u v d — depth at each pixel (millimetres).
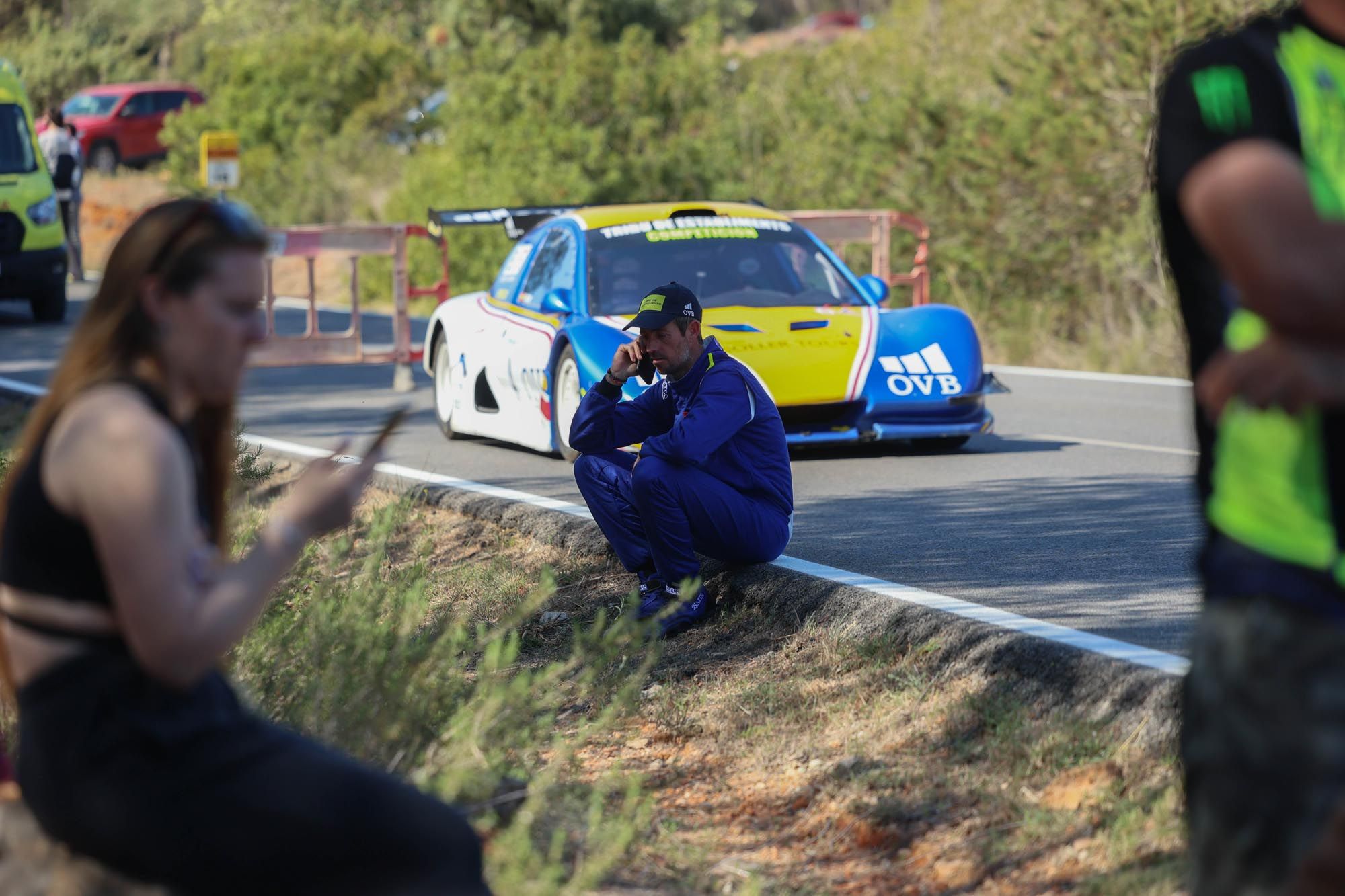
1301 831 3490
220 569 4281
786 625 9984
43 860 4332
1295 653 3482
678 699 9242
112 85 72750
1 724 6262
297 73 52969
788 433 15859
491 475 16062
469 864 4375
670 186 35594
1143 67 28297
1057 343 28719
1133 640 8820
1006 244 29969
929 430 16109
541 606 11141
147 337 4191
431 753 6688
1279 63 3455
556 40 37719
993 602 10016
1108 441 18297
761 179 34562
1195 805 3742
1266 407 3277
